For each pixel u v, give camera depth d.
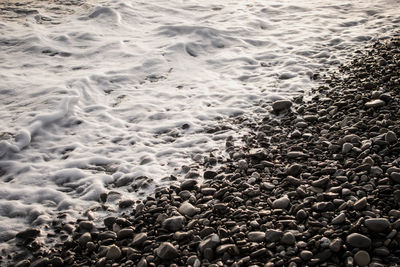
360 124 3.71
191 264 2.42
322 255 2.30
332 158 3.36
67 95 4.83
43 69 5.60
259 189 3.10
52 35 6.65
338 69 5.34
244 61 5.94
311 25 7.21
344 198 2.76
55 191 3.35
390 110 3.88
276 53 6.11
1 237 2.83
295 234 2.50
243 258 2.37
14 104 4.67
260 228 2.63
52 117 4.41
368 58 5.44
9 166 3.70
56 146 4.05
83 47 6.34
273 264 2.28
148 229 2.82
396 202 2.61
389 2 8.27
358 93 4.47
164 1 8.57
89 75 5.37
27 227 2.95
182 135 4.20
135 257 2.53
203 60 6.09
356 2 8.52
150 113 4.66
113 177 3.53
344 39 6.38
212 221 2.78
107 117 4.59
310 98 4.67
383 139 3.37
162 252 2.47
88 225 2.89
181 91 5.17
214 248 2.50
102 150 3.96
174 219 2.77
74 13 7.73
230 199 3.00
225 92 5.07
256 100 4.79
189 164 3.65
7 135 4.05
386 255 2.22
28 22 7.15
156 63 5.88
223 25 7.27
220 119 4.46
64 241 2.79
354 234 2.35
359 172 3.02
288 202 2.83
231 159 3.65
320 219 2.60
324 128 3.94
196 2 8.63
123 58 6.00
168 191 3.23
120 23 7.28
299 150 3.59
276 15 7.93
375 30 6.65
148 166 3.64
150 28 7.14
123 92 5.18
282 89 4.99
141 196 3.24
